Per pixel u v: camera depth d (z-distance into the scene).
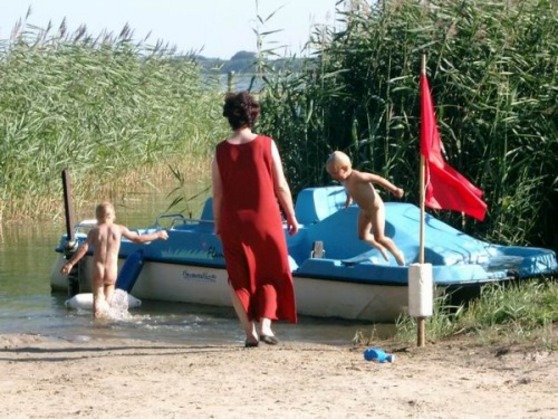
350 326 13.55
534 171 17.06
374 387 9.43
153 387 9.55
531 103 17.02
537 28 17.66
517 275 13.95
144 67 31.94
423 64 11.84
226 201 11.45
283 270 11.56
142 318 14.34
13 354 11.68
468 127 17.20
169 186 30.97
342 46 18.72
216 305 15.20
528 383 9.62
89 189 27.69
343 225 14.73
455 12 17.77
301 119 18.75
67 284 16.19
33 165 24.73
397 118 17.53
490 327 12.23
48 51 27.81
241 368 10.38
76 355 11.62
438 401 8.91
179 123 33.25
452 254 14.12
